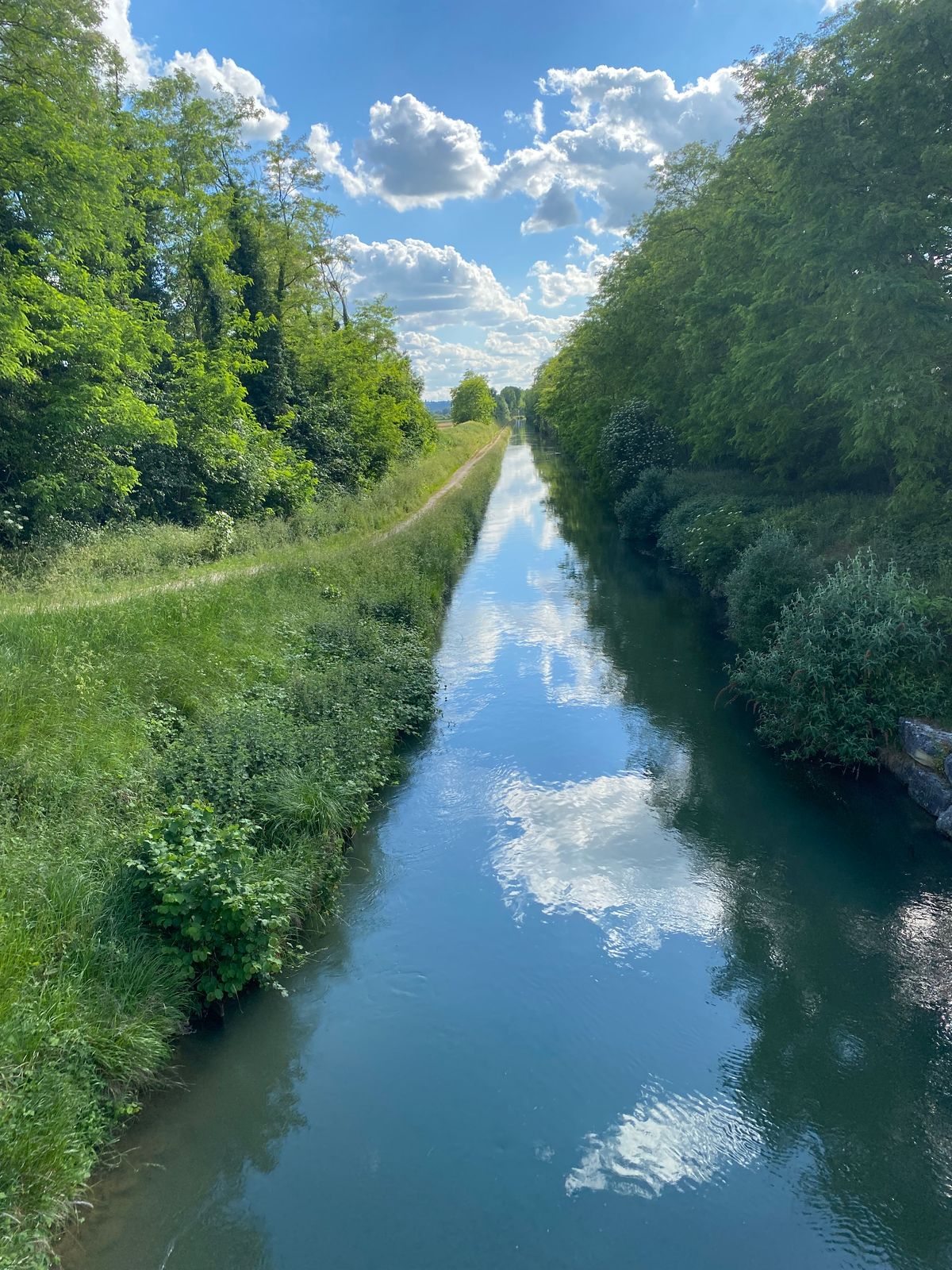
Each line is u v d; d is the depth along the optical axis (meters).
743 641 11.69
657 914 6.43
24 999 4.11
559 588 18.84
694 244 21.52
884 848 7.27
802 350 13.37
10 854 5.08
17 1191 3.38
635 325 26.05
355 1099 4.62
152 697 7.73
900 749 8.37
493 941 6.11
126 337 15.47
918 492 11.36
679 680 12.00
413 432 45.00
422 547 18.55
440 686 11.89
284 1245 3.74
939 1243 3.82
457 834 7.73
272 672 9.37
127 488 14.61
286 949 5.83
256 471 19.66
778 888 6.74
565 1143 4.35
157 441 16.95
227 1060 4.86
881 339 10.37
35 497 13.45
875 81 10.36
